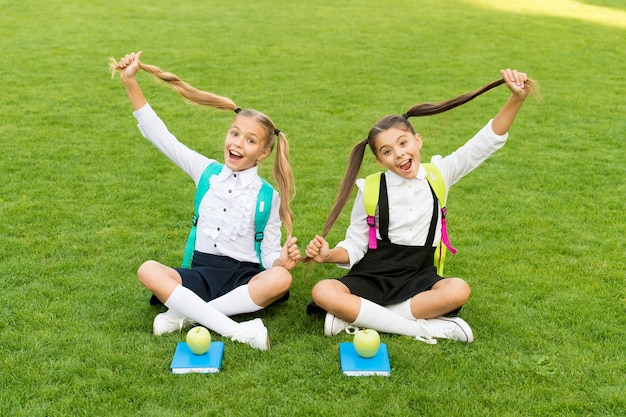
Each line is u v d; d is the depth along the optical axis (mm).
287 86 9156
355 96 8773
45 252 4379
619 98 8867
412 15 14508
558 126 7637
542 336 3504
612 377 3123
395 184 3734
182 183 5766
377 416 2820
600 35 12875
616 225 5027
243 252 3822
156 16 13602
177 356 3201
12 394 2928
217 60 10438
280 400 2930
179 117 7699
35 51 10523
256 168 3873
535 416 2852
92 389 2977
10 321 3543
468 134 7426
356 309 3461
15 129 7059
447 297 3477
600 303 3865
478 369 3180
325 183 5875
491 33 12859
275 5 15258
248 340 3369
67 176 5824
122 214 5082
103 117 7578
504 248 4625
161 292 3461
